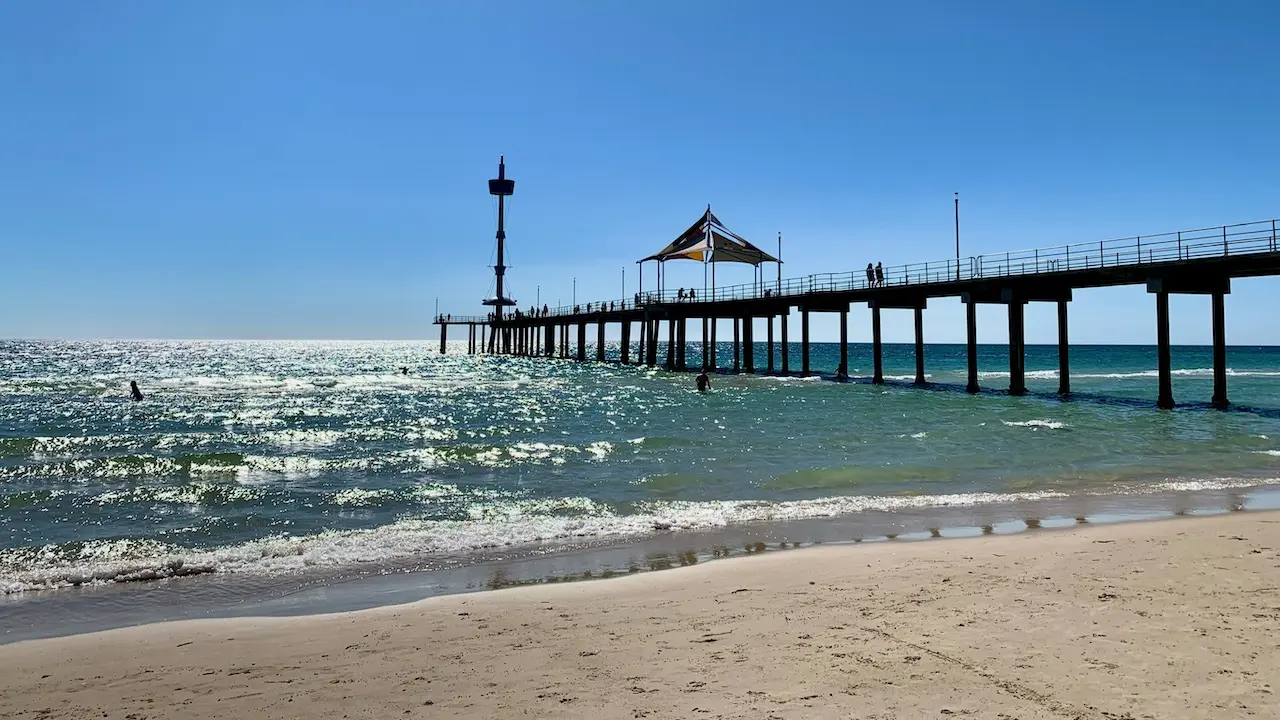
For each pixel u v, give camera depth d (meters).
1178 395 40.59
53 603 8.67
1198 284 28.86
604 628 7.12
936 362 105.31
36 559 10.62
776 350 152.25
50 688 6.07
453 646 6.77
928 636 6.50
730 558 10.07
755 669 5.86
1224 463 18.20
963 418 27.56
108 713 5.55
